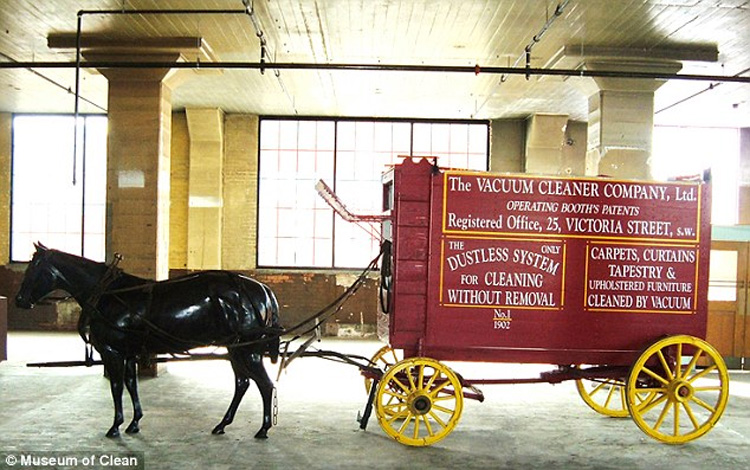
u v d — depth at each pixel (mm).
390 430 5926
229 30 8648
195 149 13766
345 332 13836
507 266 6051
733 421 7020
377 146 14297
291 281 13922
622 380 6719
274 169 14281
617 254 6137
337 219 14250
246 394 7965
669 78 8734
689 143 14383
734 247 10250
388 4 7547
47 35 8938
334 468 5289
